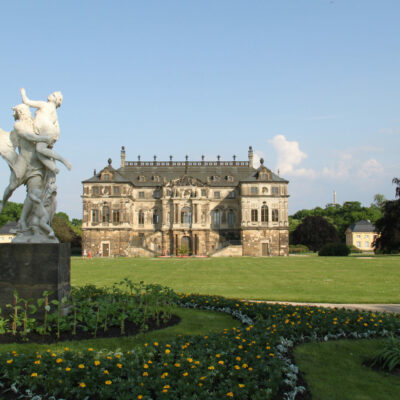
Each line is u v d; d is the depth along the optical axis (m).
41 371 11.06
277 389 11.19
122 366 11.44
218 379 11.41
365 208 192.12
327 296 28.64
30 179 18.05
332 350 14.70
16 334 14.91
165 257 101.06
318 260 72.12
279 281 38.22
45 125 18.05
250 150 131.88
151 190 122.62
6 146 18.05
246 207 113.69
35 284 16.33
